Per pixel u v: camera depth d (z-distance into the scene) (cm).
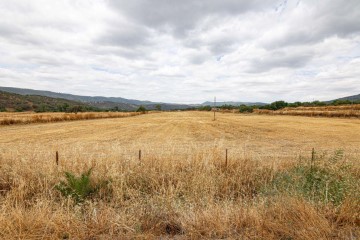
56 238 322
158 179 654
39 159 746
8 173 645
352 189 479
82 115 5691
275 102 10594
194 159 761
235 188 660
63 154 859
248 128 3203
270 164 803
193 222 357
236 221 362
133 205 475
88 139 2184
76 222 359
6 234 322
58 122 4544
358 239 323
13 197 532
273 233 328
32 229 334
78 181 569
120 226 353
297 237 319
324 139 2083
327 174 628
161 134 2630
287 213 383
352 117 5509
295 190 509
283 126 3441
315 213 370
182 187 599
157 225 367
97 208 457
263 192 581
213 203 479
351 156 961
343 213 382
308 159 785
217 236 334
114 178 610
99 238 331
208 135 2497
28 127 3412
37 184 605
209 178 639
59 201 519
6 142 1953
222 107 13225
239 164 775
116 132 2845
